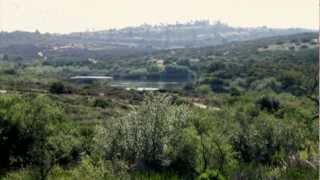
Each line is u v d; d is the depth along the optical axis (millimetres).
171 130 16547
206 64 176375
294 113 43656
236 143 24719
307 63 121688
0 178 16438
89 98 88750
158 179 11859
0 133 22109
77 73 197125
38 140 22797
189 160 15789
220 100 77000
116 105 80125
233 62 152625
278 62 134125
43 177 15680
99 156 16344
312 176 8898
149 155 15781
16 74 142750
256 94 63406
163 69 185125
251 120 28469
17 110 23047
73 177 14242
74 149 23125
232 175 10414
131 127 16547
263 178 9836
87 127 30156
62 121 27594
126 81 181500
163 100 17125
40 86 110188
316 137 24141
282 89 84750
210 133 22172
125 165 13789
